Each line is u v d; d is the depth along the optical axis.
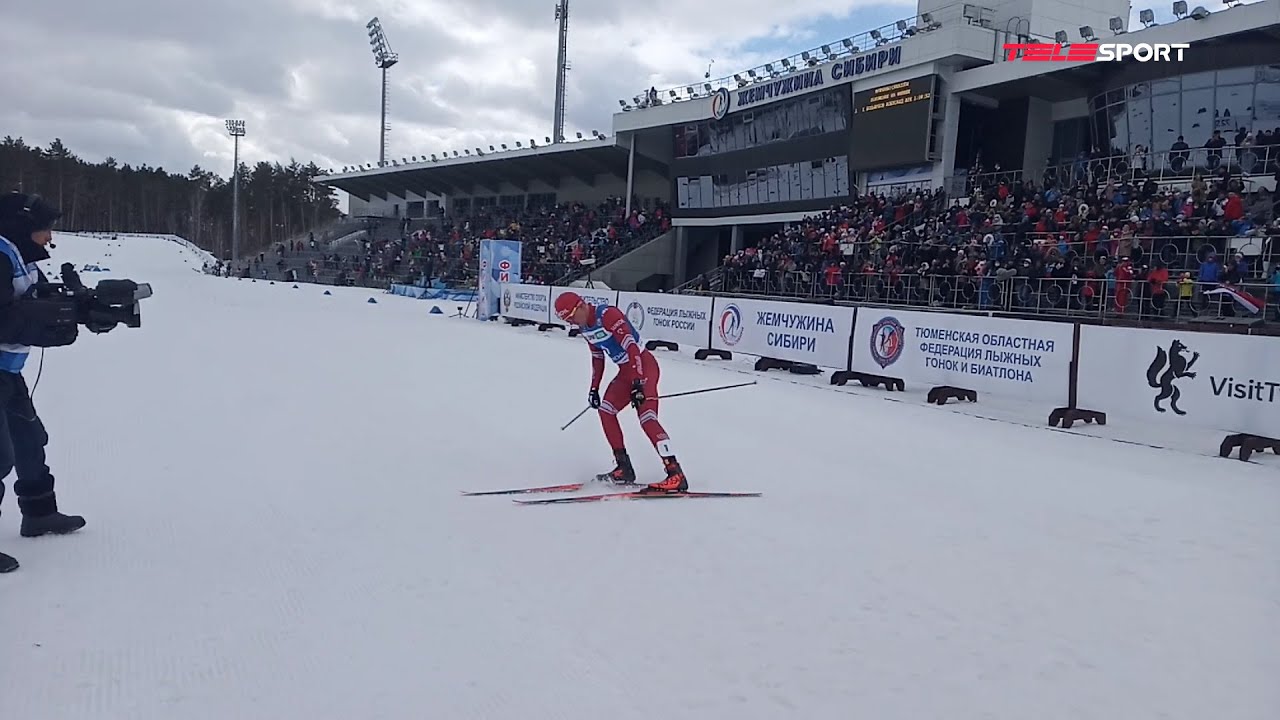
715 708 2.85
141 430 7.16
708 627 3.51
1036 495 6.05
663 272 39.97
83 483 5.44
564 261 39.16
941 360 11.05
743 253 29.58
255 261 62.28
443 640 3.31
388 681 2.97
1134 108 23.05
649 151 41.34
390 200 69.69
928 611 3.75
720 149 36.28
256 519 4.81
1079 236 18.88
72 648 3.16
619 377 5.94
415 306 32.22
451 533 4.67
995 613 3.75
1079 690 3.04
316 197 123.12
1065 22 28.09
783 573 4.19
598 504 5.40
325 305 30.03
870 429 8.75
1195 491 6.36
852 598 3.88
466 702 2.84
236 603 3.62
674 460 5.74
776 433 8.26
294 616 3.51
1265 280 15.36
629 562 4.29
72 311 3.98
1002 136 27.83
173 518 4.78
